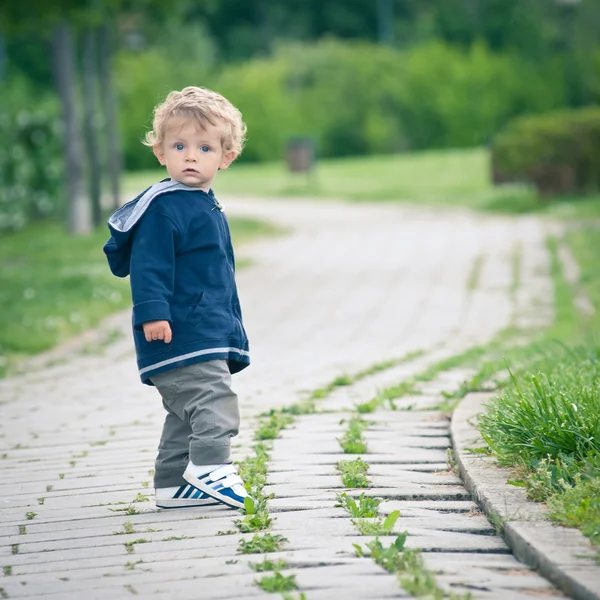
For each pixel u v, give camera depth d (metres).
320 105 65.19
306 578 4.16
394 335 12.78
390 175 42.91
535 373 7.59
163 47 68.06
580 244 20.58
